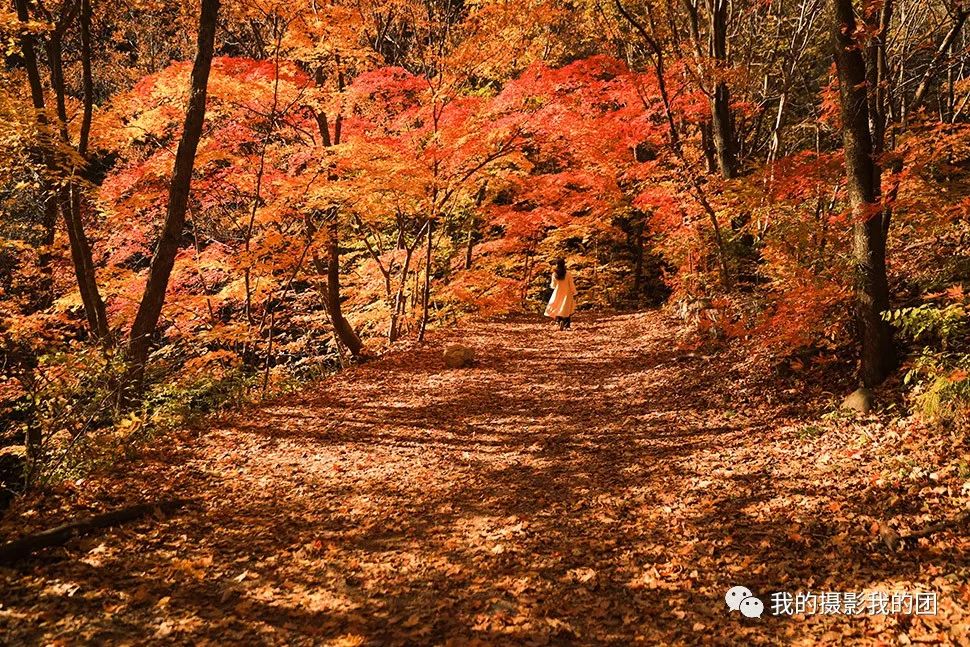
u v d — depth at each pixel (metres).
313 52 12.09
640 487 6.58
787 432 7.38
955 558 4.44
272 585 4.93
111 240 13.89
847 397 7.55
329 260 14.70
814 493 5.77
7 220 14.45
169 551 5.42
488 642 4.17
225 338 12.48
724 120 13.83
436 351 14.97
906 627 3.92
